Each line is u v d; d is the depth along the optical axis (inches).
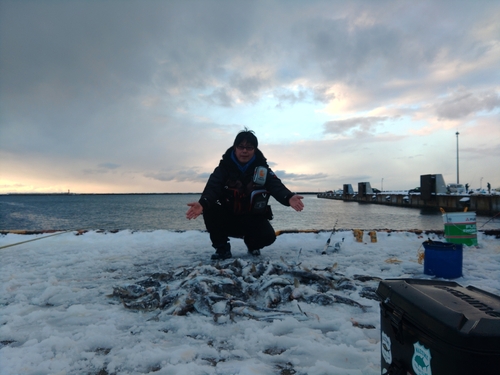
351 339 81.6
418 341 44.3
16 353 75.5
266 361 72.0
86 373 68.4
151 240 263.7
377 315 97.5
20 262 186.2
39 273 159.3
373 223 1172.5
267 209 181.2
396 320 49.6
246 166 170.2
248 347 78.7
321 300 108.8
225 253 183.2
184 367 67.3
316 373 65.3
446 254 141.3
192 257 193.9
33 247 237.5
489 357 34.8
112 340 82.2
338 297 109.3
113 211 2342.5
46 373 68.1
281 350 77.5
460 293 48.1
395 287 53.6
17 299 119.6
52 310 106.1
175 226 1175.0
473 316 38.9
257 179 167.2
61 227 1200.8
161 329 90.7
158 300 107.3
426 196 1854.1
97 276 152.9
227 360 72.6
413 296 48.2
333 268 142.4
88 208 2866.6
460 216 216.5
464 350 35.7
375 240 244.4
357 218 1392.7
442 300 44.9
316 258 186.2
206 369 67.0
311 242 245.1
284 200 163.9
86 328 90.7
